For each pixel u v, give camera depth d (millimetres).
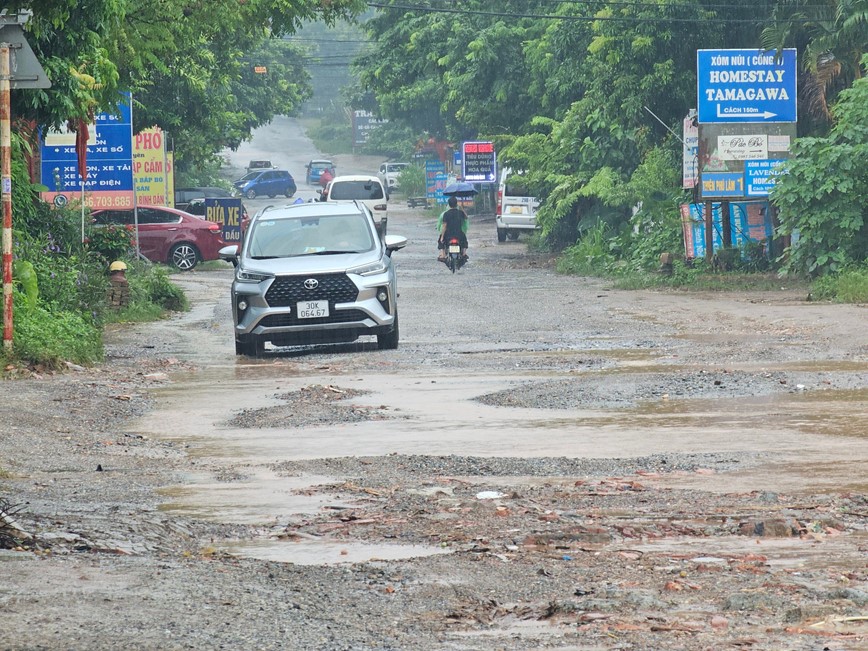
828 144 58750
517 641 9453
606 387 26734
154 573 11531
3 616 9852
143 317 49125
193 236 80500
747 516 14188
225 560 12312
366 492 16250
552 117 100000
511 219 104938
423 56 106750
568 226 91938
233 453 20031
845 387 26203
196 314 52344
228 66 90438
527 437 20984
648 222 76938
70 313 36750
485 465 18344
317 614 10172
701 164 64625
